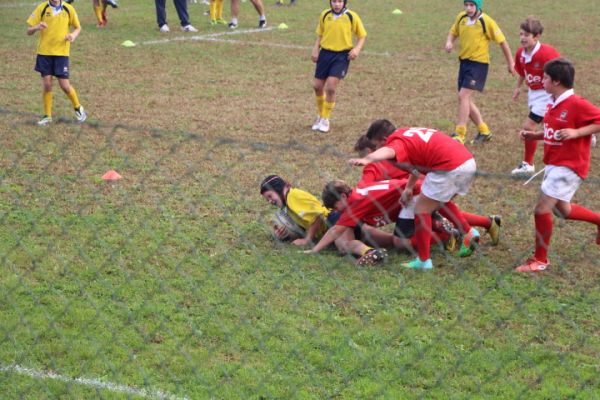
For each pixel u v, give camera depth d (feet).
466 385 20.88
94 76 59.77
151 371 21.49
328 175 38.04
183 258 28.45
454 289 26.40
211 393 20.49
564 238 31.22
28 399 20.33
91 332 23.43
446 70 64.59
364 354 22.29
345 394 20.47
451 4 103.30
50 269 27.32
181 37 76.89
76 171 37.52
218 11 84.99
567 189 27.63
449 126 48.60
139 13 90.63
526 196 35.83
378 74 62.75
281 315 24.40
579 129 27.04
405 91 57.31
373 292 25.94
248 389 20.68
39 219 31.65
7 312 24.48
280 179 29.86
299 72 63.00
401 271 27.61
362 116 50.49
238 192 35.32
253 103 53.21
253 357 22.16
